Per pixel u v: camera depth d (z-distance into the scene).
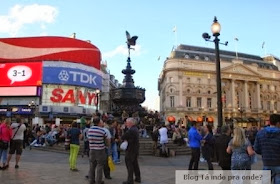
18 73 43.94
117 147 12.15
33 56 45.75
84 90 46.31
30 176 8.58
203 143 9.45
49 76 43.41
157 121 20.78
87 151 14.07
